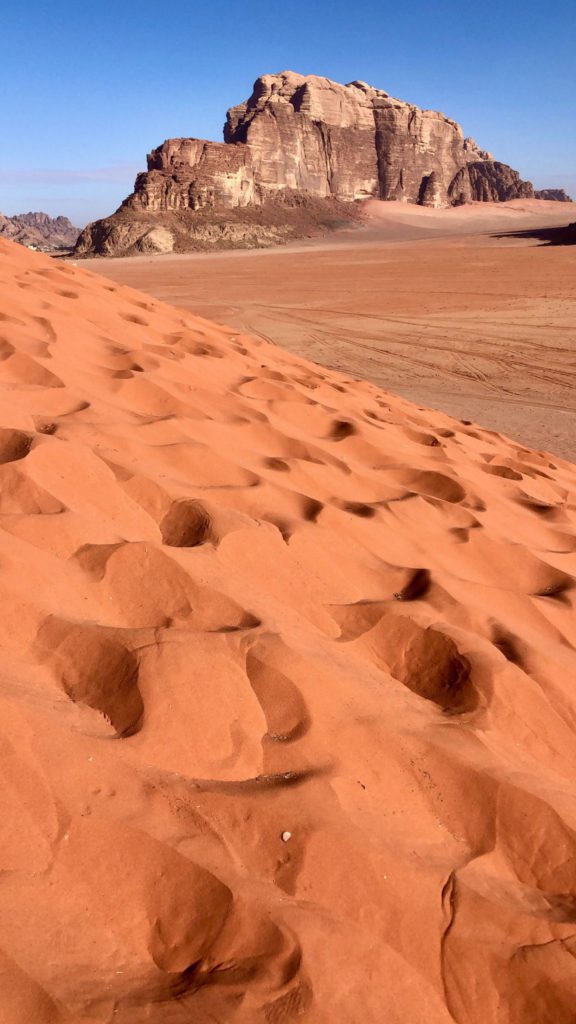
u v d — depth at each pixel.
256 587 3.21
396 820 2.37
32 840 1.89
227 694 2.50
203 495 3.80
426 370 20.48
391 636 3.25
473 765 2.57
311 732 2.50
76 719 2.26
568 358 21.36
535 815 2.48
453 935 2.06
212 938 1.87
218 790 2.18
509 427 14.86
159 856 1.96
